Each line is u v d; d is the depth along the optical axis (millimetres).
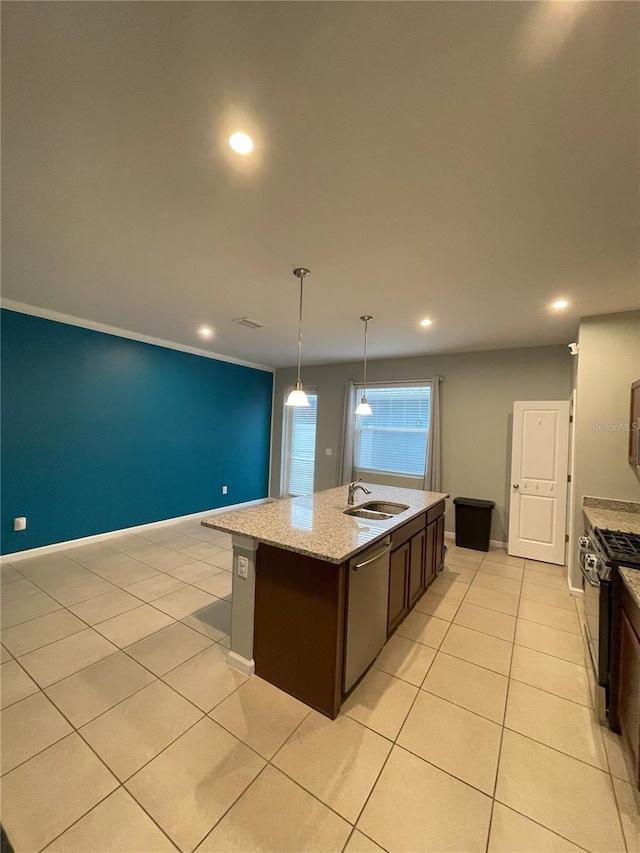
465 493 4836
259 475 6633
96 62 1076
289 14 927
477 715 1843
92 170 1550
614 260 2223
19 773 1461
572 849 1254
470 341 4309
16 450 3580
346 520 2445
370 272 2498
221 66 1074
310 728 1729
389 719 1801
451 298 2938
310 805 1372
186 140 1366
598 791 1460
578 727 1780
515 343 4332
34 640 2361
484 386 4750
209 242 2158
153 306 3447
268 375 6758
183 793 1401
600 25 917
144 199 1752
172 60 1062
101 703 1846
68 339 3904
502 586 3389
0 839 1067
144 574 3410
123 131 1328
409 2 887
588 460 3135
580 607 2979
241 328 4121
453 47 998
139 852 1206
